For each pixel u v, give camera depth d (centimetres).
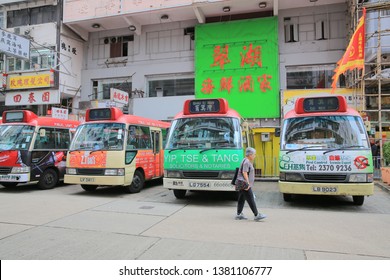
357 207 796
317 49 1770
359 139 763
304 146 789
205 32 1889
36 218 659
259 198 932
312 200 889
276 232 562
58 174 1160
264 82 1786
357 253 457
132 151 1008
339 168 747
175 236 534
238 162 802
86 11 1961
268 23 1798
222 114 866
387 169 1101
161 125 1251
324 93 1648
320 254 451
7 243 492
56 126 1166
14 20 2145
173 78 2008
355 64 1310
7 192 1038
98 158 958
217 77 1856
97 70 2122
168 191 1078
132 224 614
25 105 2150
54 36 1991
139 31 2030
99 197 946
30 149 1041
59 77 1962
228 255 445
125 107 1997
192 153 829
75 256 437
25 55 1823
